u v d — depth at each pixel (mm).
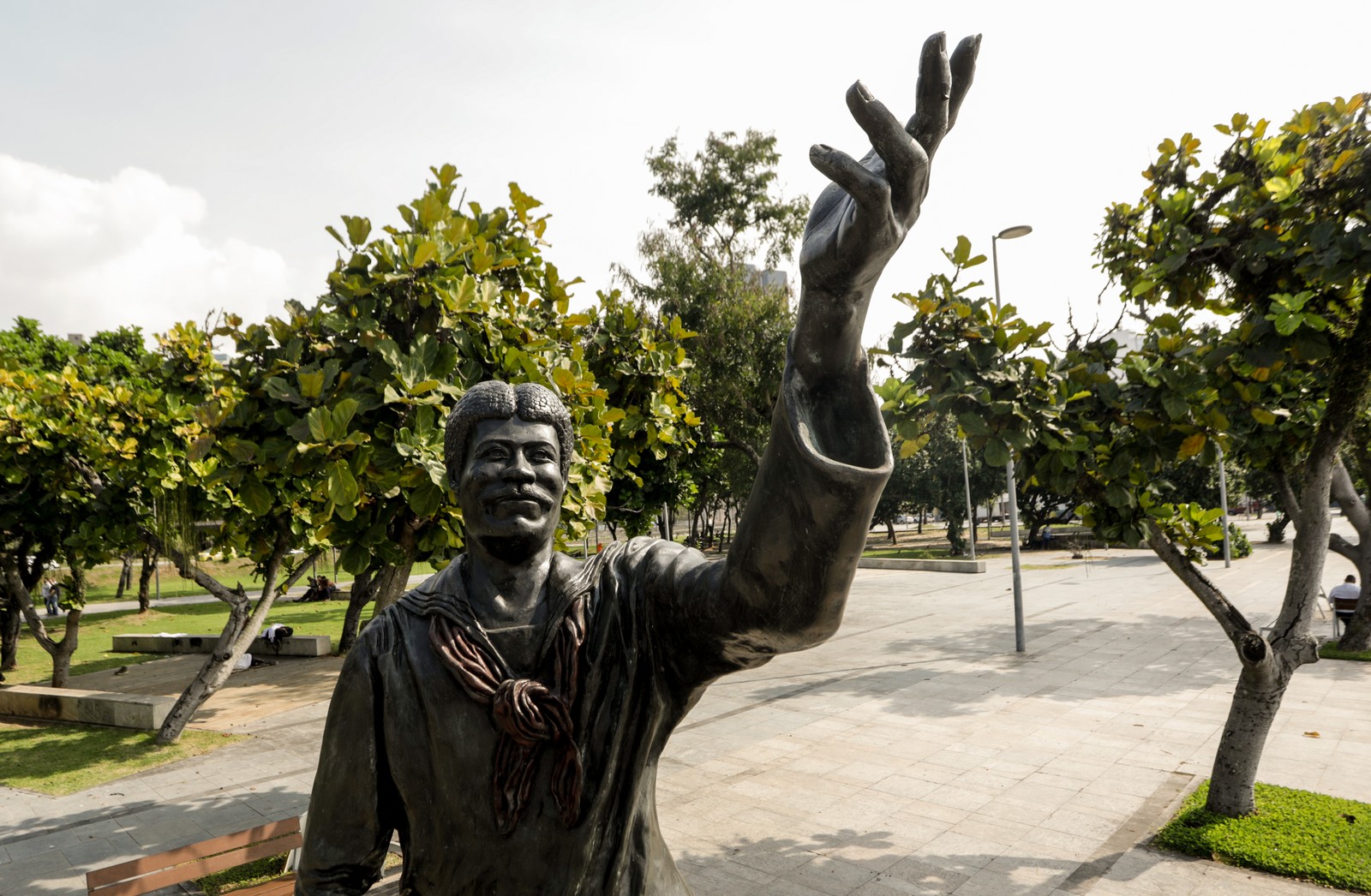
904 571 30766
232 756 9664
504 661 1442
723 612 1353
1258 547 34188
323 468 4547
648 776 1581
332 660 15703
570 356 5824
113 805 8094
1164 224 5949
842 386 1233
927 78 1144
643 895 1545
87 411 9602
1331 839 6203
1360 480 13977
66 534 11273
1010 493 14820
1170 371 5434
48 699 11445
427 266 5168
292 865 6301
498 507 1433
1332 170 5449
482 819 1395
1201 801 7145
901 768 8656
